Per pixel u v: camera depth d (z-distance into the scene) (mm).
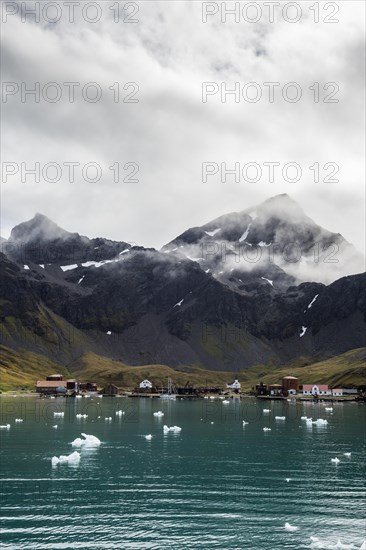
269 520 63750
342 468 92688
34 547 55469
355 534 59438
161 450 111000
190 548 55219
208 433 143375
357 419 193000
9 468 90125
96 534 58969
